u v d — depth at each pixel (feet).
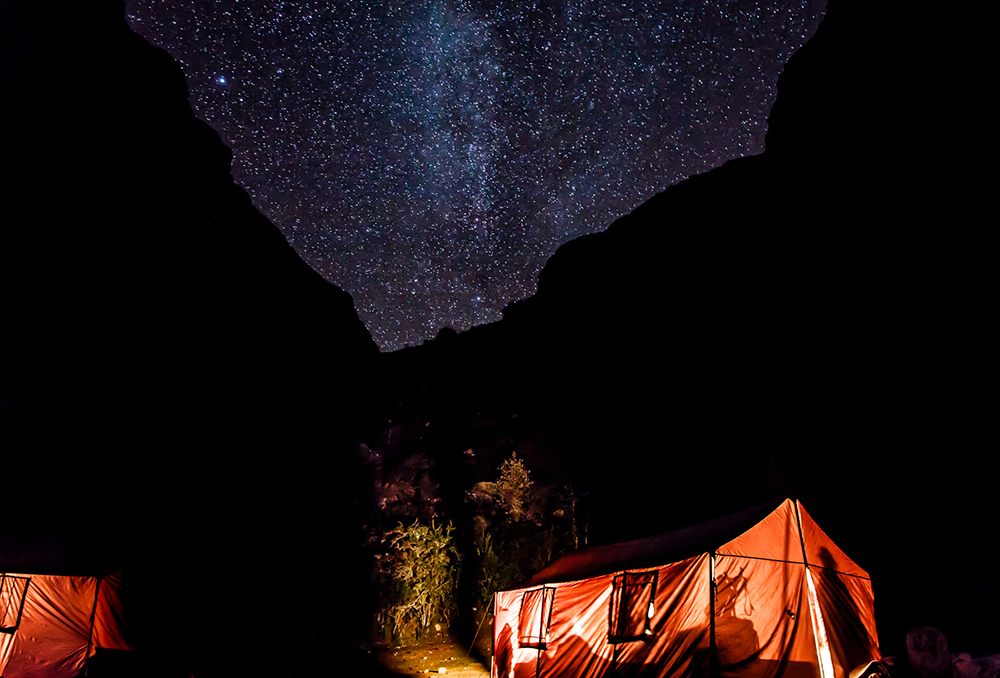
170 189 65.10
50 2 58.70
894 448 43.60
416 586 47.32
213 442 52.70
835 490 44.27
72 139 56.44
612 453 61.31
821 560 22.89
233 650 37.63
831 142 61.57
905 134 53.72
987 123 47.14
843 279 54.24
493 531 52.21
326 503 54.75
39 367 46.65
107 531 41.52
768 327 58.65
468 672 37.47
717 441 55.01
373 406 69.36
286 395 64.39
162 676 27.96
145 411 49.98
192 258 64.39
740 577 21.79
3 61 53.93
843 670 21.30
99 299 52.85
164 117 68.28
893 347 47.70
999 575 34.19
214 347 60.95
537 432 65.41
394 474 59.06
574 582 25.61
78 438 45.01
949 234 47.34
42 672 25.82
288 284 79.51
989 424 39.73
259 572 45.55
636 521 53.93
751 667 20.52
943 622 32.99
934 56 52.95
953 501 38.75
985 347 42.01
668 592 21.90
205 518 46.96
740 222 68.95
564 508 54.80
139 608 30.35
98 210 56.34
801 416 50.72
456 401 72.18
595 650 23.93
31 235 50.60
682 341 65.92
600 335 75.46
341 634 44.09
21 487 41.04
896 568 37.58
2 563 27.68
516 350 83.61
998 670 19.33
